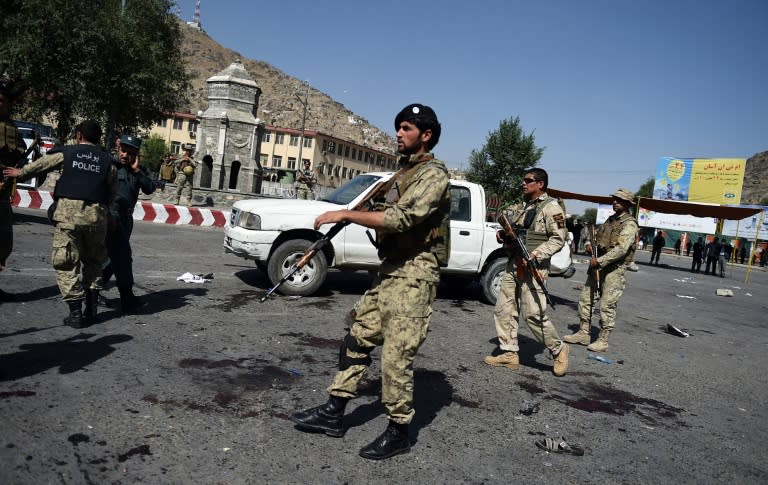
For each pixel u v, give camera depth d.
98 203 4.61
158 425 3.00
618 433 3.70
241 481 2.54
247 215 6.99
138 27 21.69
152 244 10.46
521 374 4.84
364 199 3.03
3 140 4.75
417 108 2.89
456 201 7.86
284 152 78.44
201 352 4.35
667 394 4.78
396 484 2.67
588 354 5.93
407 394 2.91
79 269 4.61
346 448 2.98
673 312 10.24
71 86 18.98
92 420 2.97
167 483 2.45
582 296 6.39
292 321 5.70
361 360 3.08
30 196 13.98
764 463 3.46
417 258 2.87
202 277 7.44
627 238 5.86
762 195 143.50
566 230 4.72
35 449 2.60
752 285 20.41
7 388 3.24
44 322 4.66
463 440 3.29
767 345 7.82
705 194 35.91
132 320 5.05
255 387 3.74
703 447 3.62
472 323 6.69
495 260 7.98
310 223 6.95
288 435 3.06
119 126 23.48
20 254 7.50
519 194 43.75
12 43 17.88
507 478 2.87
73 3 18.83
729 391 5.11
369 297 3.02
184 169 19.75
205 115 27.78
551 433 3.56
